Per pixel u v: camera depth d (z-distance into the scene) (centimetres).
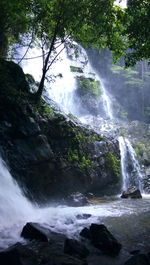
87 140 1467
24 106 1191
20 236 690
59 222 841
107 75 3419
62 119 1358
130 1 1004
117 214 992
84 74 2770
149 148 2100
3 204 863
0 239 663
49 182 1180
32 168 1101
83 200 1223
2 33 1539
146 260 550
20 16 1398
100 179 1481
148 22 970
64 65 2641
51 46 1400
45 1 1345
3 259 524
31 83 1521
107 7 1284
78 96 2642
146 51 1100
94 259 596
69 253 599
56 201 1202
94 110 2683
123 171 1795
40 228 718
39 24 1473
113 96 3394
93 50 3331
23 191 1031
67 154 1310
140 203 1245
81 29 1480
